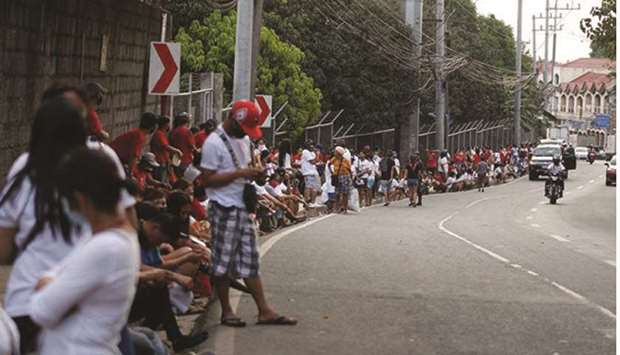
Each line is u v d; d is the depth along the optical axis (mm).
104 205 4719
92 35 16406
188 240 10086
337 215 29609
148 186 11617
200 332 9344
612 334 10250
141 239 8750
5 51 11875
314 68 46000
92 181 4676
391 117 50906
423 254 17250
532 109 97750
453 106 70000
